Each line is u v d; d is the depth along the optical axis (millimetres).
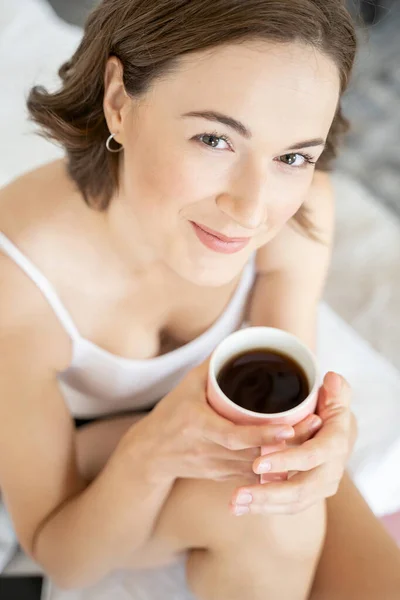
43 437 932
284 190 749
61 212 921
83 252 922
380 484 1279
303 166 742
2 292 897
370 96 2633
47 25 1648
